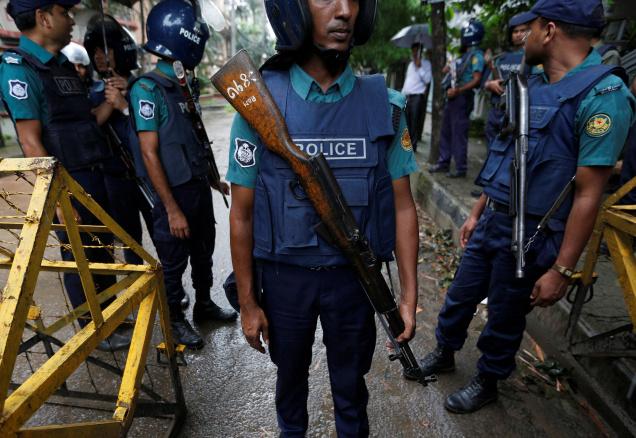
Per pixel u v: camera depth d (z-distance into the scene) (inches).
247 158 44.5
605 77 52.4
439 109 203.8
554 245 59.3
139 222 109.9
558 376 84.8
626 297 62.1
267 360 90.7
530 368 88.2
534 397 80.8
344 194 43.3
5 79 70.1
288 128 42.8
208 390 82.0
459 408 76.7
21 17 71.9
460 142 183.3
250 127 44.0
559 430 73.6
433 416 76.9
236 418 75.5
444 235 154.2
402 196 47.9
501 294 67.6
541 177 58.3
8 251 61.8
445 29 195.3
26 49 74.2
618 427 71.8
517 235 60.1
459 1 202.7
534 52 59.1
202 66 863.7
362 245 44.4
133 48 105.1
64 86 78.0
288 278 48.3
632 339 82.6
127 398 51.6
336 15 38.4
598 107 51.5
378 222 45.9
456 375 87.5
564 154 56.2
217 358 91.3
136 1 112.7
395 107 44.3
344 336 51.7
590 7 53.1
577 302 77.6
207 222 94.7
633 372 76.0
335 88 43.1
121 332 95.0
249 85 41.4
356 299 49.8
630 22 161.0
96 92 105.8
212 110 681.6
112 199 100.7
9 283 33.9
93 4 116.5
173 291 91.1
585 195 54.2
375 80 44.4
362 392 57.6
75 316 68.5
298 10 38.3
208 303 103.3
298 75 43.3
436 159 210.5
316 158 41.3
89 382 82.8
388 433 73.3
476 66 171.2
